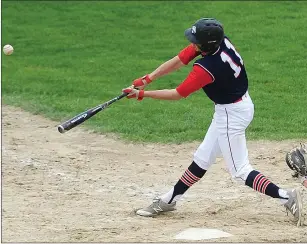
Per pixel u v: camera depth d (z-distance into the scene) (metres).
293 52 41.91
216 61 17.19
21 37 49.09
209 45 17.12
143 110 32.94
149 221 18.44
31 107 33.94
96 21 52.19
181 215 19.12
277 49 42.69
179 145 27.78
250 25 47.88
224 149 18.06
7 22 52.47
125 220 18.52
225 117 17.80
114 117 31.78
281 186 22.20
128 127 29.98
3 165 24.64
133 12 53.88
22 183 22.53
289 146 26.77
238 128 17.80
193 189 22.08
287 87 35.88
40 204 20.14
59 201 20.55
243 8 52.12
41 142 28.14
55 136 29.12
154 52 44.47
